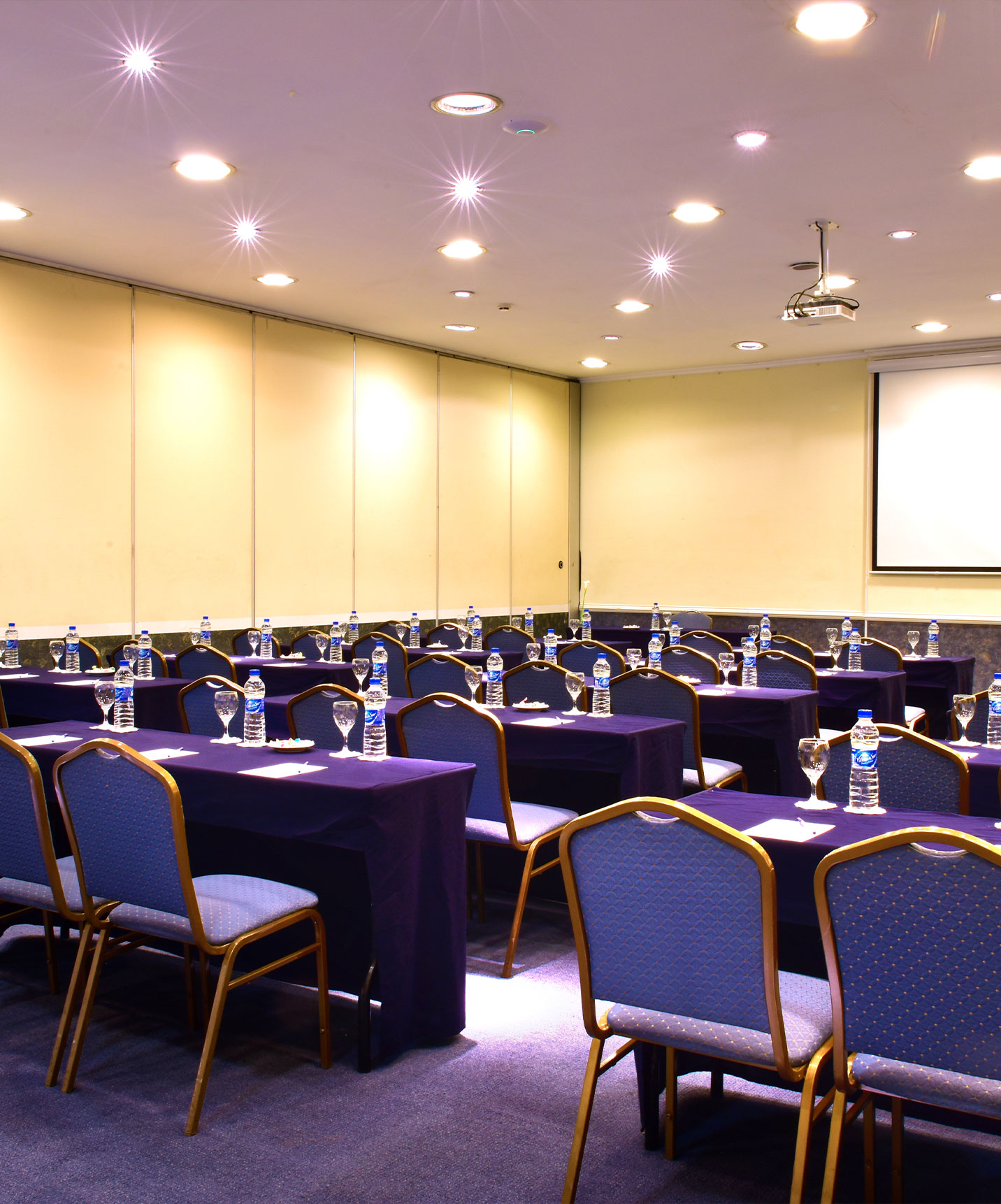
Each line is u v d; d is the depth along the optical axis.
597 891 2.14
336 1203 2.31
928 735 7.70
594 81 4.58
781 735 4.94
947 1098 1.88
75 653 6.91
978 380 10.23
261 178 5.73
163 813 2.61
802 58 4.38
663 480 11.97
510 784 4.70
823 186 5.85
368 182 5.78
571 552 12.35
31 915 3.62
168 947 3.80
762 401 11.37
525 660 7.54
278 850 3.50
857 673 6.54
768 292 8.23
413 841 3.00
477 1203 2.30
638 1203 2.30
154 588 8.04
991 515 10.26
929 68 4.46
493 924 4.27
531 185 5.83
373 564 9.87
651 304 8.62
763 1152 2.53
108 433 7.72
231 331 8.56
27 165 5.55
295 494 9.12
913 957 1.87
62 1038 2.89
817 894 1.93
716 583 11.69
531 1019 3.32
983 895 1.80
